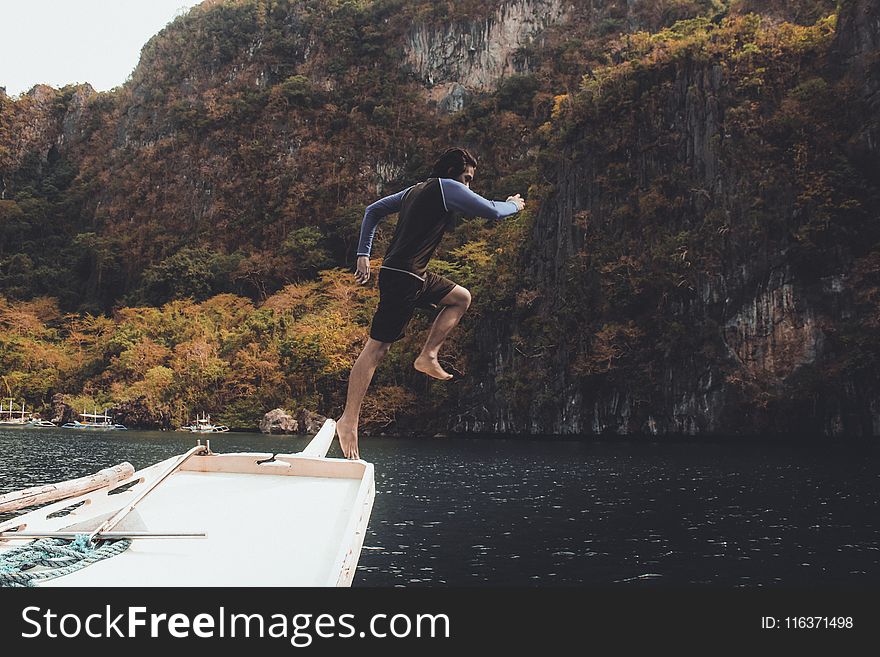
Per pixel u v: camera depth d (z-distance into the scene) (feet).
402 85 511.40
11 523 14.19
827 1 338.95
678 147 261.65
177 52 573.74
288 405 307.37
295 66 540.11
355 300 377.30
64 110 606.14
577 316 265.34
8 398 350.02
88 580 11.80
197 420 310.24
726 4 445.37
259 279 435.12
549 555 70.74
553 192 289.33
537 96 450.30
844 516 95.45
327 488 18.13
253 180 487.61
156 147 524.52
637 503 107.34
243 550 13.42
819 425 234.17
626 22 470.80
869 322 224.53
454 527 86.69
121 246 488.85
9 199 557.33
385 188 475.31
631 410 255.91
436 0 523.70
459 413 286.87
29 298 471.21
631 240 260.42
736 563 67.51
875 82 243.60
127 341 366.43
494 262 303.48
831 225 233.55
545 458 186.60
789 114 244.63
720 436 242.58
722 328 241.35
